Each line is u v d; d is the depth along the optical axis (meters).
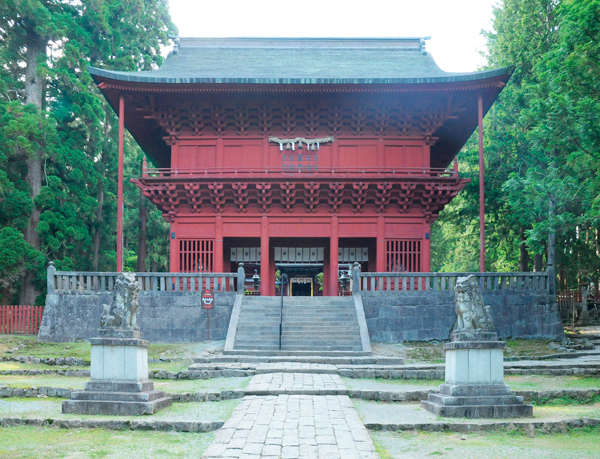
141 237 51.16
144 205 51.56
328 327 24.94
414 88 31.23
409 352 24.06
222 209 33.94
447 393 13.79
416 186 33.12
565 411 13.99
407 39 40.41
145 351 14.79
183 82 30.77
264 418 12.12
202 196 33.62
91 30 45.59
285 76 33.25
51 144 40.09
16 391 16.45
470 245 53.88
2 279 35.84
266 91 31.42
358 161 34.41
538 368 19.91
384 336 26.47
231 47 40.16
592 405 15.12
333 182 32.59
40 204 39.34
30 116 38.00
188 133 34.81
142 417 12.98
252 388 15.57
